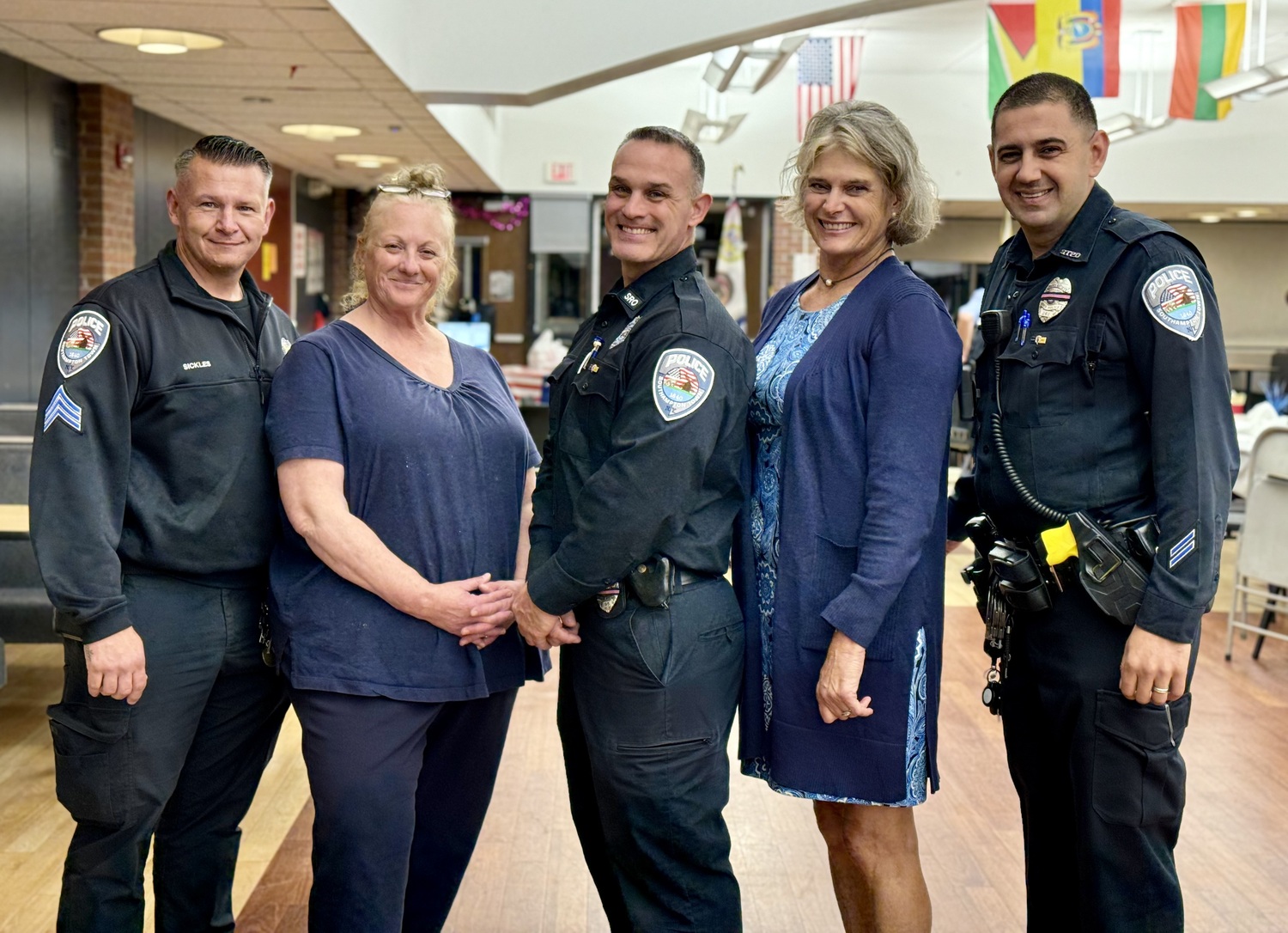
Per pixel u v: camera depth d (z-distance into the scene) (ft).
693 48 22.94
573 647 7.84
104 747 7.54
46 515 7.29
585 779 8.24
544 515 7.89
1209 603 6.95
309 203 43.45
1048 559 7.26
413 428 7.66
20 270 21.98
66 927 7.77
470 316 44.24
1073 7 25.73
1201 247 49.11
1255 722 15.23
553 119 44.16
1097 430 7.26
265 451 7.97
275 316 8.37
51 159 23.11
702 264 45.70
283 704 8.61
